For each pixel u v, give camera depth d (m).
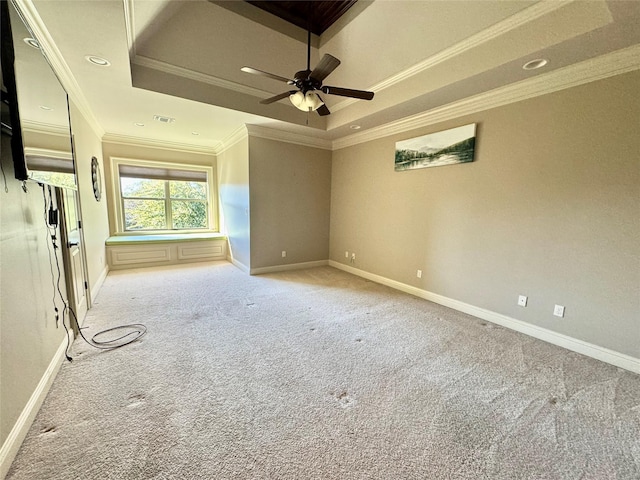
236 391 1.83
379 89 3.40
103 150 4.80
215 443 1.43
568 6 1.89
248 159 4.44
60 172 2.05
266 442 1.44
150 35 2.58
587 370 2.14
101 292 3.68
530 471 1.31
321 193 5.34
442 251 3.51
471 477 1.28
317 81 2.29
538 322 2.68
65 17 1.75
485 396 1.83
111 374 1.97
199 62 3.02
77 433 1.46
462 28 2.35
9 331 1.36
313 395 1.81
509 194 2.82
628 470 1.32
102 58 2.29
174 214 5.71
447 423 1.60
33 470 1.25
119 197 5.07
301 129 4.44
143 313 3.05
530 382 1.99
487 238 3.03
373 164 4.45
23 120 1.48
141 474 1.25
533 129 2.60
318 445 1.43
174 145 5.46
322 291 3.98
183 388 1.84
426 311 3.31
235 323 2.87
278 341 2.52
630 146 2.09
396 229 4.13
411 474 1.29
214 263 5.48
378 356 2.30
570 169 2.40
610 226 2.21
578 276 2.40
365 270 4.75
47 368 1.79
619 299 2.20
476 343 2.55
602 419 1.64
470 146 3.08
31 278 1.65
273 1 2.66
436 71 2.77
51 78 1.90
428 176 3.62
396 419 1.62
